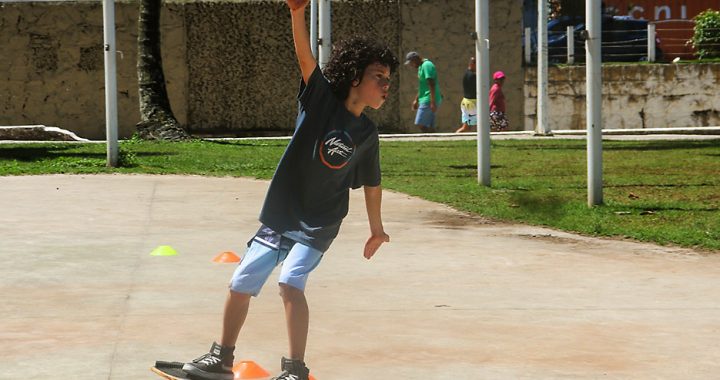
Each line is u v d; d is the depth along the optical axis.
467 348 14.11
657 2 79.75
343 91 11.60
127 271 19.44
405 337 14.67
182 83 70.69
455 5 71.06
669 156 46.38
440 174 38.41
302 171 11.60
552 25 76.62
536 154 47.84
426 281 18.70
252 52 71.06
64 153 45.62
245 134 71.50
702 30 75.50
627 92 71.50
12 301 16.73
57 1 69.69
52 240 22.84
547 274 19.44
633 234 23.80
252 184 34.75
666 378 12.79
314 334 14.77
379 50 11.56
